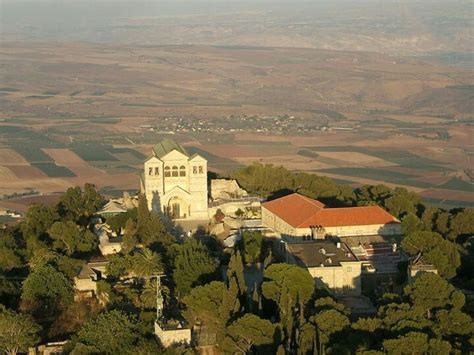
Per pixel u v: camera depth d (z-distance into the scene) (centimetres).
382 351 19075
